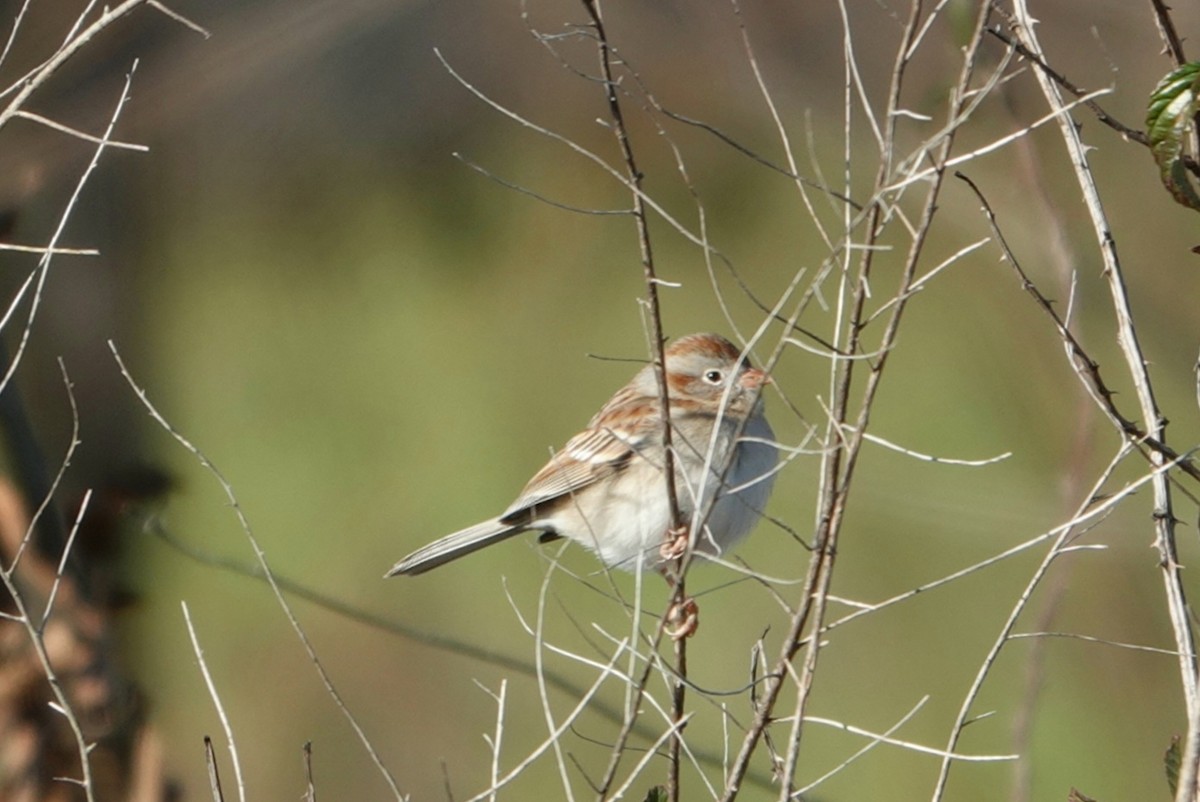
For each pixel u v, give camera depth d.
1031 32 5.71
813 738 14.73
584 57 15.73
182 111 14.58
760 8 13.32
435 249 17.70
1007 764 14.15
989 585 15.45
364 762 14.50
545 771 13.80
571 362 17.58
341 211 17.94
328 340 17.88
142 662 10.26
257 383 17.41
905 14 12.88
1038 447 13.24
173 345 16.25
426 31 16.92
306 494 16.86
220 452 17.16
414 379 17.53
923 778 14.40
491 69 16.98
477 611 15.76
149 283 15.35
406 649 15.12
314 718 14.86
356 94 17.38
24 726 7.05
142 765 7.18
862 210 5.09
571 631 14.77
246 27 13.00
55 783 7.04
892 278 16.03
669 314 16.95
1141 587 13.76
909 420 15.78
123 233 15.05
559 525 9.34
